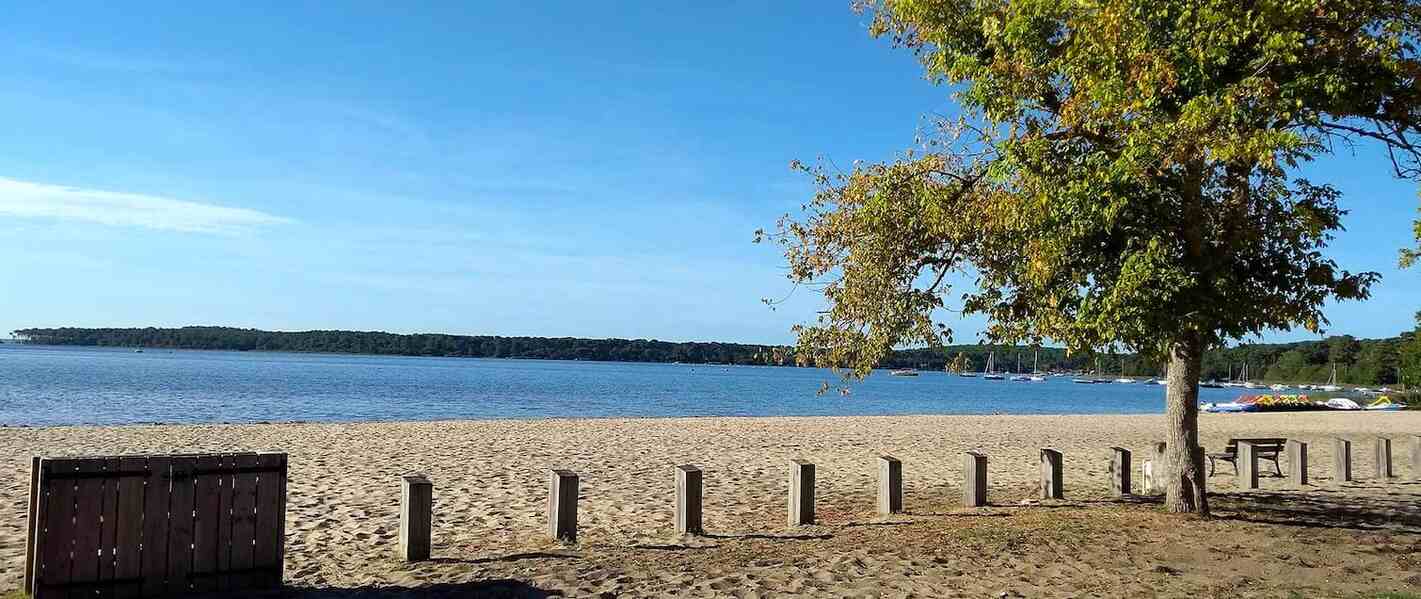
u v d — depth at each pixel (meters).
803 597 7.25
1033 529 9.90
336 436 24.67
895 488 12.09
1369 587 7.40
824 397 87.56
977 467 12.38
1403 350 61.97
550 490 10.27
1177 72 8.43
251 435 24.70
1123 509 11.42
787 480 17.03
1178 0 8.52
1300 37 8.00
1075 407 75.88
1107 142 9.14
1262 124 8.32
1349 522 10.63
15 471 15.83
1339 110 8.47
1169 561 8.33
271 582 7.37
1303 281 9.34
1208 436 29.53
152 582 6.83
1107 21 8.53
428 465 18.30
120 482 6.73
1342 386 120.81
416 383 85.19
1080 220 8.84
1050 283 9.45
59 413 39.59
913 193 10.70
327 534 10.94
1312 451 22.70
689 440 25.56
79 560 6.57
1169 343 8.73
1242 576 7.78
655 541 10.29
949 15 10.38
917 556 8.70
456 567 8.66
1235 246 9.02
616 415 48.69
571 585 7.66
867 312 11.08
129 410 42.19
